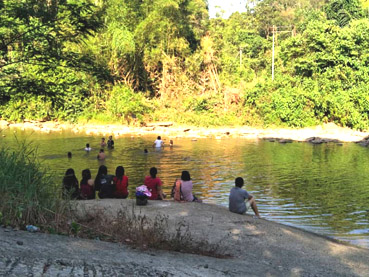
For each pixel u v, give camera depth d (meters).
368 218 12.12
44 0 11.36
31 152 9.23
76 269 5.39
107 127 39.88
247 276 6.52
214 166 21.05
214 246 8.08
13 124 42.59
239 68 52.34
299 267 7.34
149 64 45.31
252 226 9.66
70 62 11.78
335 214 12.53
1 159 8.16
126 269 5.77
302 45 44.72
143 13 45.75
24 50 11.55
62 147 27.22
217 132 36.50
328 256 8.19
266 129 38.72
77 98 43.38
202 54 46.12
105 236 7.69
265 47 63.94
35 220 7.45
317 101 38.38
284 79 42.31
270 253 8.01
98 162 21.83
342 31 43.16
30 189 7.77
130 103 40.94
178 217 9.87
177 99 43.91
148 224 8.85
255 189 15.98
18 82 11.44
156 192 12.16
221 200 14.24
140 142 30.25
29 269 5.04
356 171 19.83
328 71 41.25
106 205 10.43
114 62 42.69
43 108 43.31
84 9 11.59
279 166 21.19
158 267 6.14
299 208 13.20
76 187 11.37
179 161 22.50
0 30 11.28
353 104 37.81
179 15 47.50
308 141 31.86
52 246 6.24
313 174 19.06
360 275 7.21
